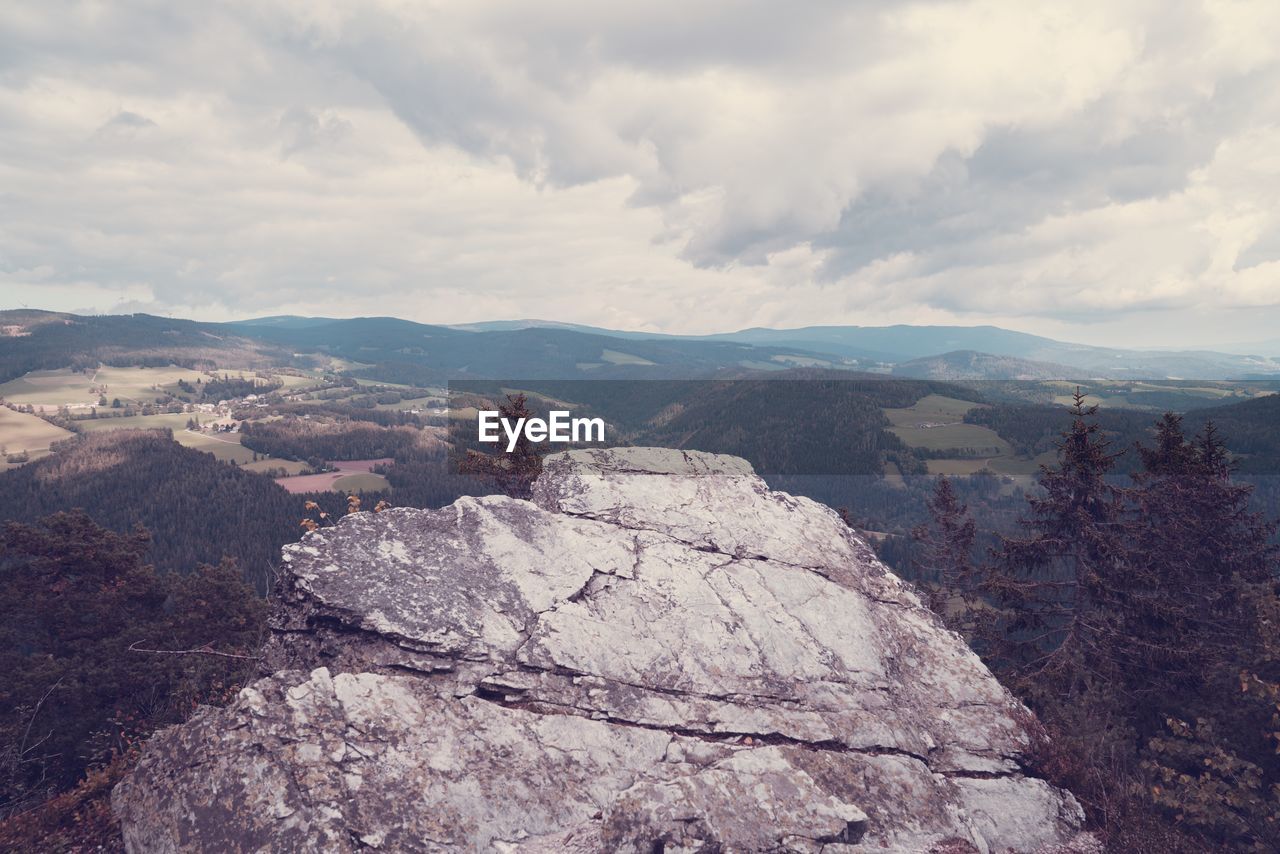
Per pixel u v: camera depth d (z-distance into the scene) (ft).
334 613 31.14
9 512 494.18
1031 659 67.36
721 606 35.96
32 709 75.25
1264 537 72.74
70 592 95.30
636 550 38.52
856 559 42.70
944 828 28.19
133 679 87.51
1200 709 45.34
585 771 27.40
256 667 31.86
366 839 23.63
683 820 24.32
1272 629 40.40
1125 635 58.29
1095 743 37.83
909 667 36.60
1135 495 66.85
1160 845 30.81
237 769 25.11
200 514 489.67
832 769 28.96
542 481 44.91
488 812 25.34
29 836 26.66
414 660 30.22
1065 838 30.25
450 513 37.58
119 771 31.09
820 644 35.35
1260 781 36.76
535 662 31.09
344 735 26.43
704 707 30.89
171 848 23.70
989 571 71.15
